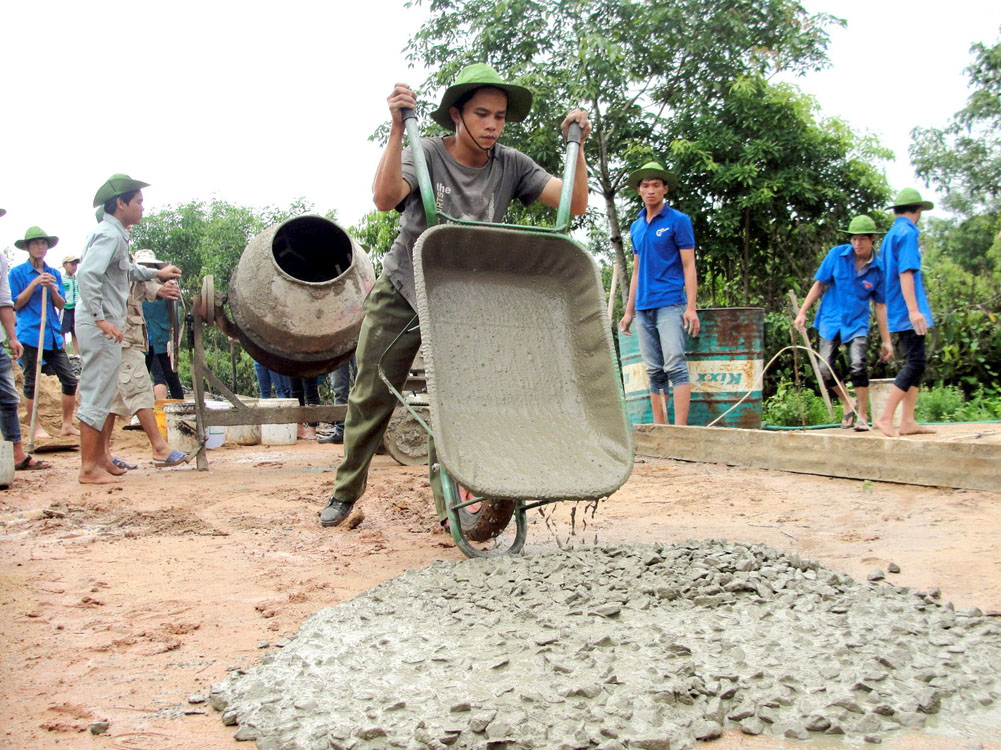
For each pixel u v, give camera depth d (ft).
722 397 26.40
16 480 22.58
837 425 29.89
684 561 10.26
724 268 51.83
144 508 17.98
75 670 8.63
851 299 27.17
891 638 8.30
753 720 7.02
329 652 8.43
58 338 30.35
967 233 73.92
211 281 23.71
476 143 12.42
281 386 37.58
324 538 14.62
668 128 50.03
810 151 48.19
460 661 7.88
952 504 15.30
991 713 7.20
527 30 49.47
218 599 10.99
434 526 15.39
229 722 7.36
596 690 7.18
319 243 24.66
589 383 12.01
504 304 12.21
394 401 14.17
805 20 50.14
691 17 49.19
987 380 40.32
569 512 16.31
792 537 13.67
